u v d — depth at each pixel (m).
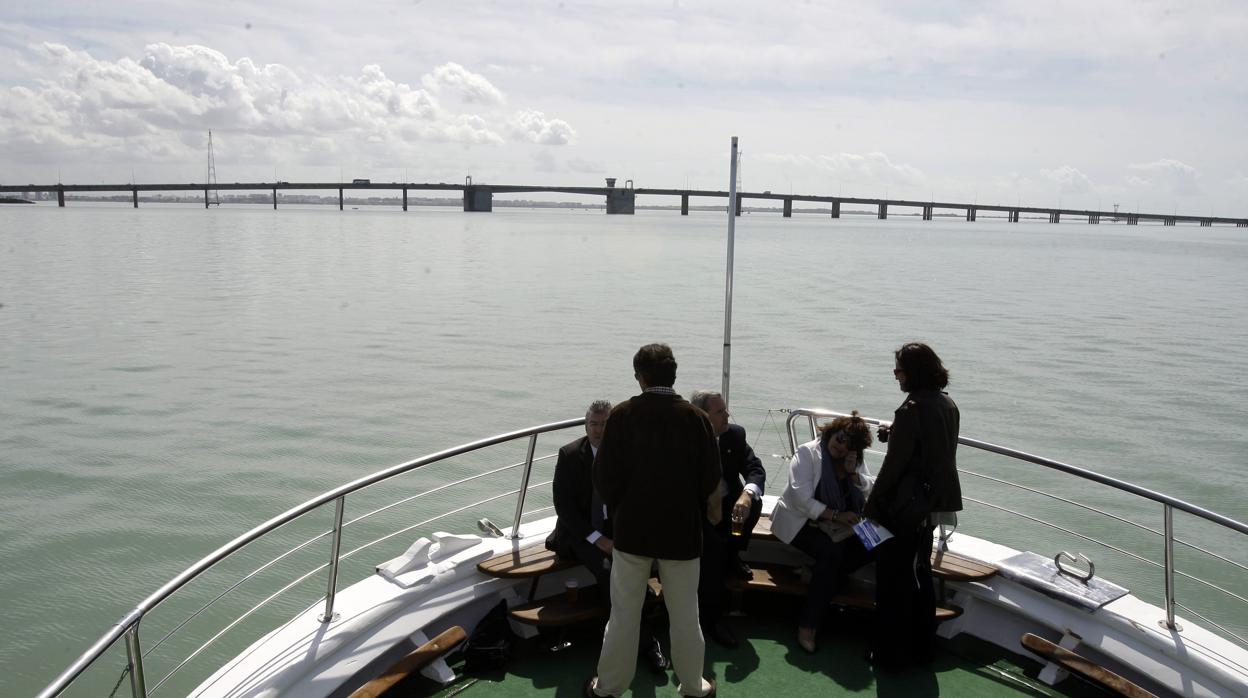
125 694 8.58
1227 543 12.92
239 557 11.55
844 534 5.32
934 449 4.74
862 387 22.34
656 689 4.86
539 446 16.73
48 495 13.74
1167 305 45.69
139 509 13.22
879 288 52.78
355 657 4.53
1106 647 4.77
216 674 4.29
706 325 34.00
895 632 4.92
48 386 21.52
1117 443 17.80
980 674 4.96
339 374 23.42
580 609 5.14
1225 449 17.39
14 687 8.83
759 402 20.69
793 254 93.06
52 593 10.57
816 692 4.77
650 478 4.19
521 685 4.79
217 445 16.50
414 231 140.62
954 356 27.80
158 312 36.09
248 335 30.08
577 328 32.59
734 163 6.23
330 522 12.76
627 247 100.62
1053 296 49.75
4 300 39.59
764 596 5.91
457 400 20.42
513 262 70.81
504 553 5.58
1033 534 13.09
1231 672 4.39
